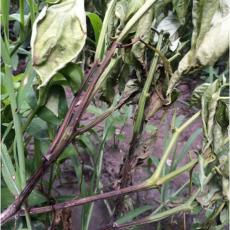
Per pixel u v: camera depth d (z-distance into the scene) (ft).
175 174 1.18
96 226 1.75
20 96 1.10
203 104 1.13
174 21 1.28
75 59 0.98
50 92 1.05
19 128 1.10
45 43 0.94
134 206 1.82
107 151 2.38
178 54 1.24
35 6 1.26
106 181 2.09
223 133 1.16
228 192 1.19
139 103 1.27
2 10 1.07
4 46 1.05
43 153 1.42
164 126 2.73
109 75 1.23
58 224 1.31
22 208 1.12
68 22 0.95
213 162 1.24
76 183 2.04
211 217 1.33
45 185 1.59
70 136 1.07
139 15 1.03
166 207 1.69
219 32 1.00
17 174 1.13
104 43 1.10
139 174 2.09
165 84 1.25
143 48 1.16
